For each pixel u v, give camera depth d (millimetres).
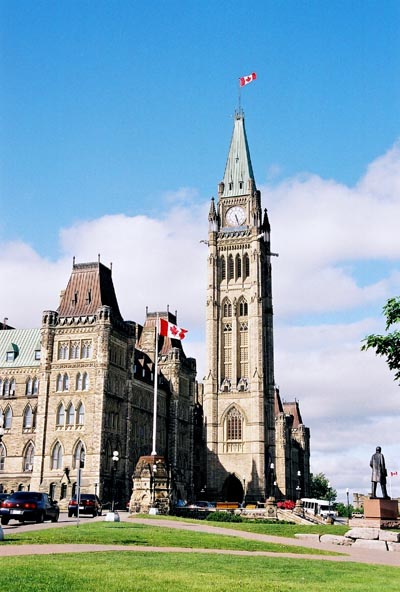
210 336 176750
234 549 39062
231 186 188375
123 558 30484
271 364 180625
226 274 181500
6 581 22266
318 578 26781
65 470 104250
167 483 73562
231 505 128500
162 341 149250
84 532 42719
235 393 172125
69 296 116812
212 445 169250
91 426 105875
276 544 42562
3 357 120688
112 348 112062
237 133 195500
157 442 135000
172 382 144375
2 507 54312
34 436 114250
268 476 169000
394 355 38875
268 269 188125
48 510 56469
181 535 44656
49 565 26422
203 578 25047
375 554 40375
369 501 50312
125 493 111062
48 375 110312
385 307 38938
